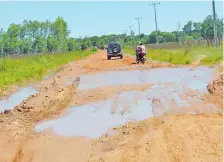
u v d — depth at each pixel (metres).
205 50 41.25
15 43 95.06
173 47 68.50
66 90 19.27
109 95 17.23
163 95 16.20
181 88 17.83
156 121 11.17
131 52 72.62
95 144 9.88
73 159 8.89
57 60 48.31
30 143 10.45
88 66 37.66
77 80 23.92
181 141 8.78
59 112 14.27
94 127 11.75
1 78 25.08
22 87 22.44
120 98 16.28
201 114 11.64
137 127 10.84
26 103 15.30
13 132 11.50
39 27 108.12
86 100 16.41
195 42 64.12
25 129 11.95
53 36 109.75
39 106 14.86
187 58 33.69
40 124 12.59
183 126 10.08
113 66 34.94
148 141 9.12
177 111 12.68
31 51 102.88
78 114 13.79
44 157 9.25
